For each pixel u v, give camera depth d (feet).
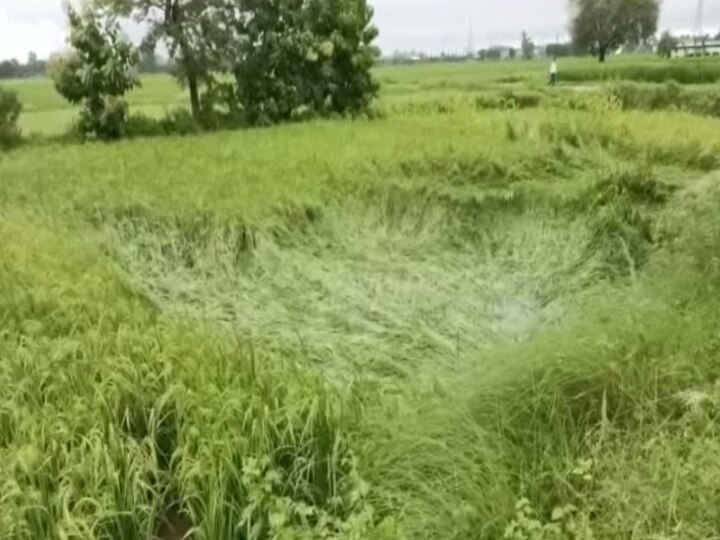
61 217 24.58
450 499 10.85
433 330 18.10
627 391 12.62
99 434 11.89
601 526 10.15
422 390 14.44
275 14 51.13
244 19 50.98
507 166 30.30
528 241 23.45
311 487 11.89
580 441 12.04
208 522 10.98
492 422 12.43
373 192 26.86
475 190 27.86
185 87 52.49
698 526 9.70
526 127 36.65
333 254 23.09
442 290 20.51
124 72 47.67
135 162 33.60
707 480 10.14
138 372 13.62
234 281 21.04
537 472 11.36
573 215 24.56
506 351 14.37
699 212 21.12
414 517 10.74
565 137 34.88
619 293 18.24
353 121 46.11
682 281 16.87
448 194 26.76
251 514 10.93
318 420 12.42
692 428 11.44
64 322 16.15
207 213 24.40
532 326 17.88
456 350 17.06
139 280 20.72
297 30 51.21
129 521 11.16
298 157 32.89
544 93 50.52
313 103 52.13
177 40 48.91
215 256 22.22
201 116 50.47
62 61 46.70
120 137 46.93
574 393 12.98
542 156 31.60
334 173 28.99
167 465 12.58
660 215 23.59
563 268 21.53
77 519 10.31
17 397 13.12
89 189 27.58
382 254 22.93
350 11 52.31
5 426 12.46
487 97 50.49
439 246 23.57
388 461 11.78
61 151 39.09
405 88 59.26
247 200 25.67
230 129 48.83
